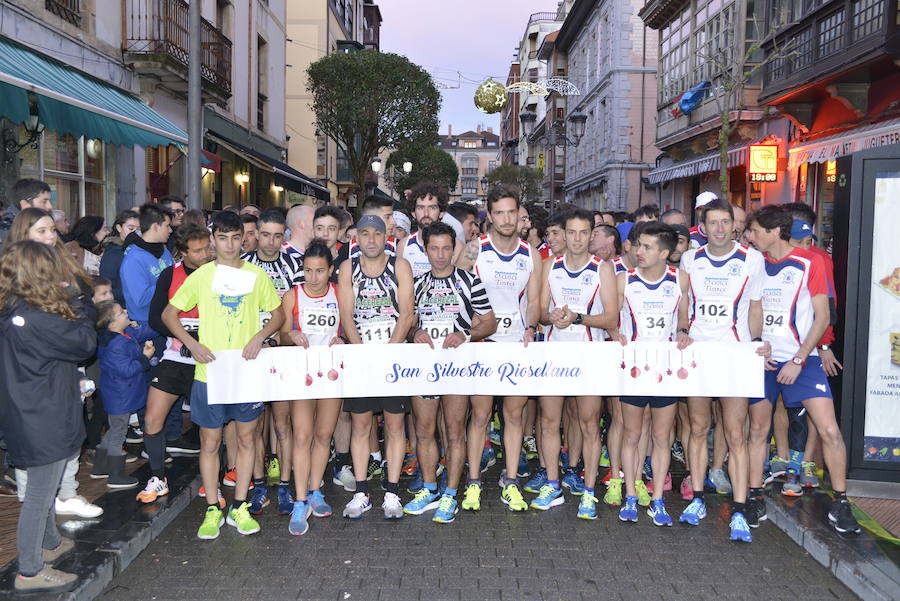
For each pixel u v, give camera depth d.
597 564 4.01
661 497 4.66
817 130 12.94
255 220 5.70
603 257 5.93
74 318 3.40
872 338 4.69
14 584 3.44
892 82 10.71
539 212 6.87
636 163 28.11
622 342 4.54
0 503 4.61
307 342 4.45
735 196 17.03
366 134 24.17
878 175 4.62
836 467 4.33
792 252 4.63
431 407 4.72
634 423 4.64
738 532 4.34
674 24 20.30
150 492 4.66
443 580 3.79
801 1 13.02
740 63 12.98
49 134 9.48
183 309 4.35
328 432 4.66
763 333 4.69
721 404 4.69
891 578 3.61
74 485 4.41
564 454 5.92
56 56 9.61
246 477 4.50
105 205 11.33
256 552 4.15
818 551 4.07
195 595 3.62
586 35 34.75
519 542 4.31
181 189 14.41
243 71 18.11
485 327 4.55
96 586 3.59
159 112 12.95
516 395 4.64
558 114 42.03
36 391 3.34
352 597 3.60
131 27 11.81
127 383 4.85
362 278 4.64
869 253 4.65
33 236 3.65
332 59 23.38
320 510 4.70
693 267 4.62
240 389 4.34
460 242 5.50
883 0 9.73
